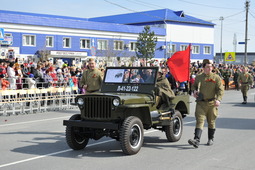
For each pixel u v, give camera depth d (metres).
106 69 8.32
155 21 49.34
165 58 47.81
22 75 15.23
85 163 6.34
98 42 40.75
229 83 32.56
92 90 8.65
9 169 5.96
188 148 7.65
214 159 6.69
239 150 7.47
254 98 21.58
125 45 42.97
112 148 7.64
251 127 10.58
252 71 33.47
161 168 6.03
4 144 8.02
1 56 23.52
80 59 37.66
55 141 8.39
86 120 7.08
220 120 12.10
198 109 7.68
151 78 7.68
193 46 51.72
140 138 7.05
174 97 8.16
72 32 38.16
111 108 6.71
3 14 32.50
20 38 33.81
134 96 7.10
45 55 33.94
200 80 7.66
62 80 16.47
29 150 7.42
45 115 13.42
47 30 35.97
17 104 15.25
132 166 6.14
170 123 8.05
